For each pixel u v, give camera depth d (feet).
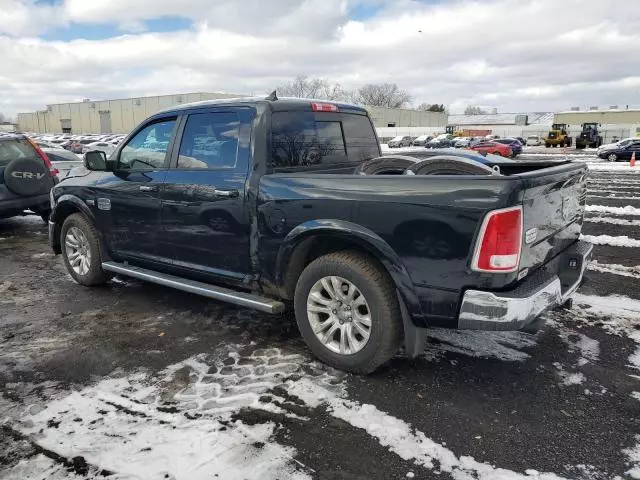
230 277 12.62
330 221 10.50
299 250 11.32
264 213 11.53
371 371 10.75
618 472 7.90
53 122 314.35
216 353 12.12
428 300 9.61
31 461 8.20
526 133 236.63
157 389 10.44
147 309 15.24
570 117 231.09
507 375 10.94
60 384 10.73
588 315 14.39
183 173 13.16
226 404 9.84
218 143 12.64
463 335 13.00
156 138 14.20
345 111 14.62
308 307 11.28
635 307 14.99
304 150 12.87
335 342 11.25
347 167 14.44
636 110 217.56
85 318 14.57
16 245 24.82
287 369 11.25
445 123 380.99
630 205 36.32
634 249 22.65
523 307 8.88
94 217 16.10
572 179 11.39
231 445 8.55
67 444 8.64
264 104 11.98
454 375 10.94
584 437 8.77
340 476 7.83
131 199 14.61
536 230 9.73
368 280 10.23
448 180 9.23
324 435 8.84
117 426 9.15
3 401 10.07
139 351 12.30
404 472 7.93
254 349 12.31
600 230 26.99
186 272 13.74
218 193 12.26
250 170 11.84
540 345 12.42
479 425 9.12
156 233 14.11
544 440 8.70
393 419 9.31
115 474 7.88
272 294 12.12
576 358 11.72
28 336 13.34
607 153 97.30
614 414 9.46
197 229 12.98
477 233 8.93
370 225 10.05
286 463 8.11
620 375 10.92
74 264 17.51
